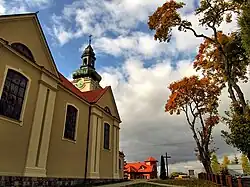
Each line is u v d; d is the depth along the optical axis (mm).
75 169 17109
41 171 13102
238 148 12289
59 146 15484
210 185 19484
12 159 11289
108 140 23719
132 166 73688
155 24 17000
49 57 15094
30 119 12812
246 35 10391
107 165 22469
